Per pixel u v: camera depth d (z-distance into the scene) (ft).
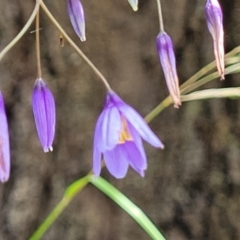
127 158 0.68
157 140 0.66
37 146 0.86
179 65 0.85
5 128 0.64
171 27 0.85
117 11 0.84
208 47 0.85
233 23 0.85
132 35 0.85
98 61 0.85
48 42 0.85
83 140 0.86
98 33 0.84
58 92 0.85
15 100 0.86
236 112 0.86
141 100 0.86
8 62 0.85
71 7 0.67
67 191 0.71
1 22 0.84
